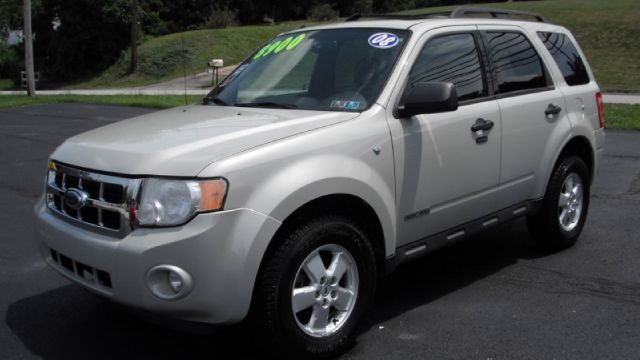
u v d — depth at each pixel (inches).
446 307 179.3
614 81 923.4
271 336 136.3
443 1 2667.3
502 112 189.6
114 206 132.2
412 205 164.4
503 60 199.2
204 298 126.9
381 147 154.9
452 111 166.9
